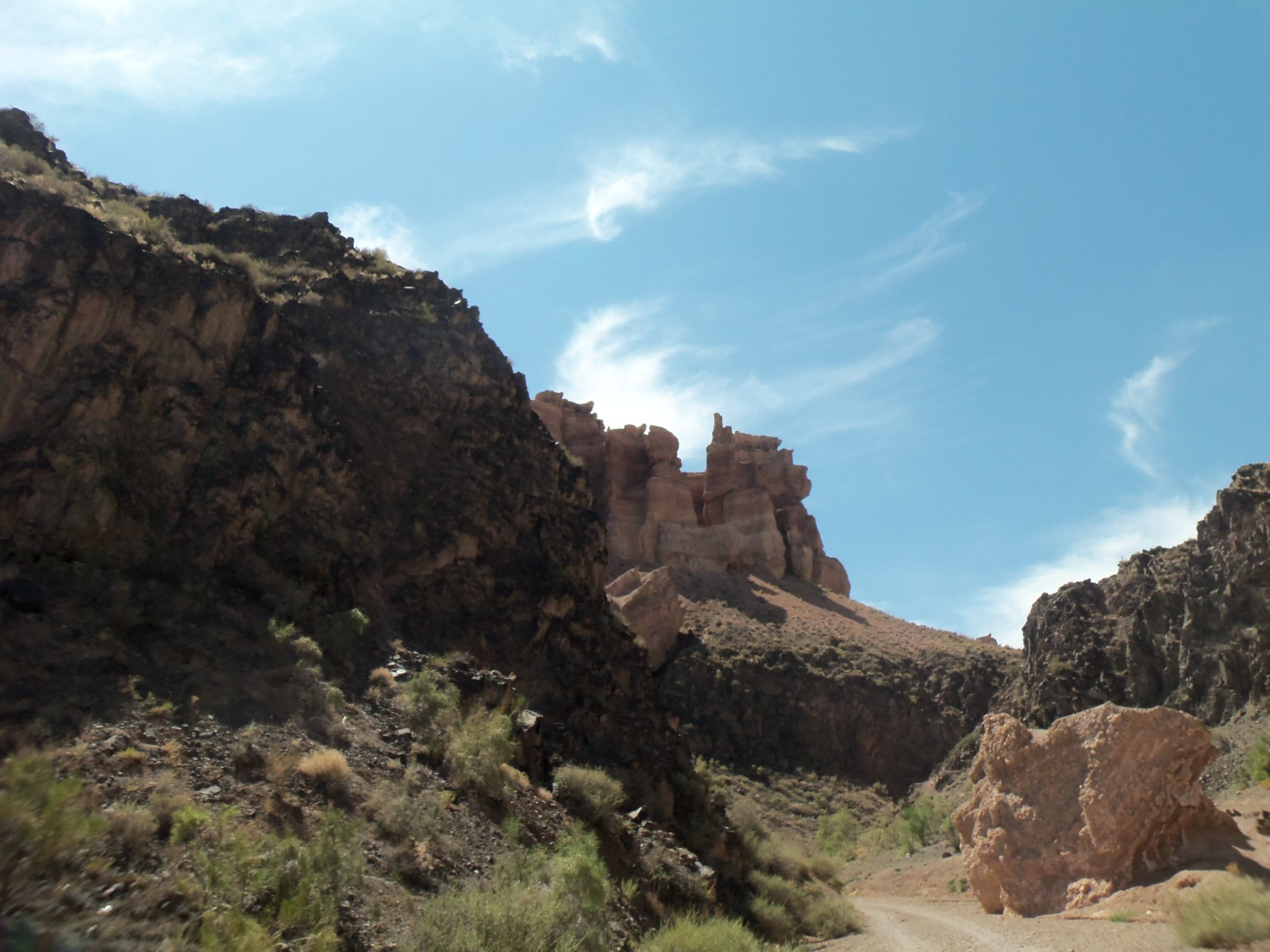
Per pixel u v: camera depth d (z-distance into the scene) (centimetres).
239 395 2439
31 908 921
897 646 9381
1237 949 1398
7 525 1822
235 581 2127
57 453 1933
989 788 2655
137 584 1920
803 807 6606
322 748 1662
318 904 1152
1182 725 2341
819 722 7906
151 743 1418
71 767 1258
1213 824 2308
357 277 3378
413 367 3231
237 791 1402
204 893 1079
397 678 2173
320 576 2364
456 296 3638
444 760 1886
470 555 2948
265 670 1839
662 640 8069
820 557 12625
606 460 12412
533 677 2833
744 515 12319
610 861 2092
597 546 3556
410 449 3056
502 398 3506
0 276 2055
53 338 2039
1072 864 2336
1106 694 6238
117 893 1008
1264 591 5197
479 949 1207
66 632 1633
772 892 2864
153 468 2136
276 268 3238
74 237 2191
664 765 2959
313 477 2539
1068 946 1769
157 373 2234
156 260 2367
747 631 9019
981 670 8581
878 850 5559
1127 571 7319
